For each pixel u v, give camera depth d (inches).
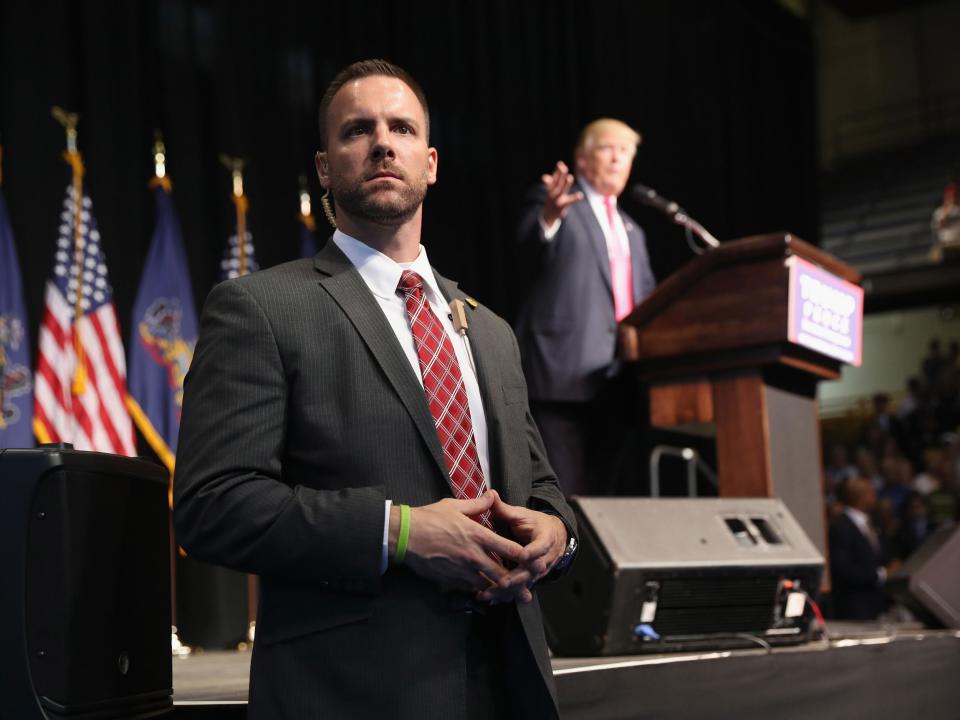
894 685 115.6
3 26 205.3
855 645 110.5
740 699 95.2
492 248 290.5
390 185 63.2
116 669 59.7
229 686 85.3
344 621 56.1
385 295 63.9
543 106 310.3
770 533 111.7
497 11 301.9
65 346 198.7
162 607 65.7
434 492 59.3
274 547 54.1
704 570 101.3
